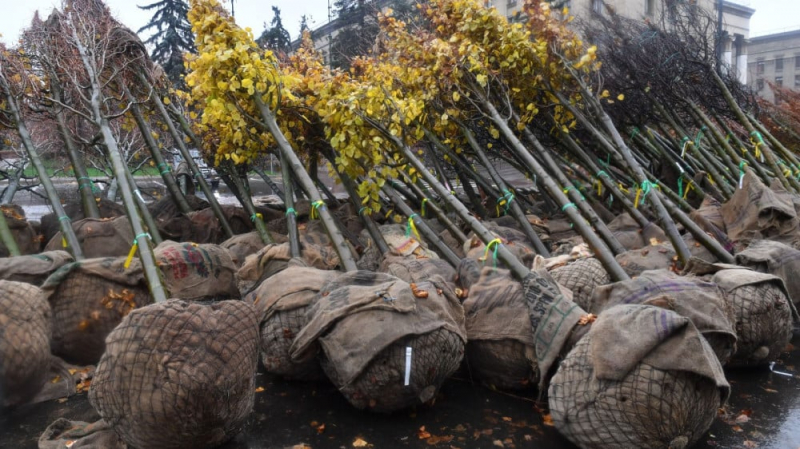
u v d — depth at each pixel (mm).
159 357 2625
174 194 6750
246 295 4172
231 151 6090
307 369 3725
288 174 5602
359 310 3170
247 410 2996
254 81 4852
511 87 5988
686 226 4918
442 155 7562
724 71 9227
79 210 6410
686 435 2658
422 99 5621
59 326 3836
